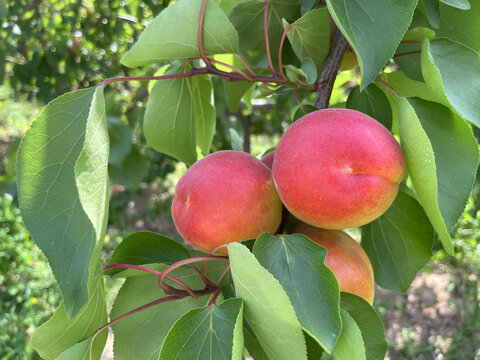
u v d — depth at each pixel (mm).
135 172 538
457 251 820
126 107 575
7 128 1564
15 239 834
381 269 186
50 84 693
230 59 209
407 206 175
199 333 129
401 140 142
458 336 654
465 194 136
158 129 203
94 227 135
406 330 668
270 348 131
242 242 148
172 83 194
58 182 141
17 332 632
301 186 141
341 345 127
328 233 160
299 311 123
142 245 168
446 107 145
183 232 160
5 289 752
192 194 154
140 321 166
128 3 695
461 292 754
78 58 708
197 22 160
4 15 580
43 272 764
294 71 176
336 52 187
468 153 138
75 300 128
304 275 129
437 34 177
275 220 158
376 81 199
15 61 710
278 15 195
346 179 137
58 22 750
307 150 140
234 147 231
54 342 155
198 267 172
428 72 142
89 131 142
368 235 186
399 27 132
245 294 128
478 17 170
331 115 145
